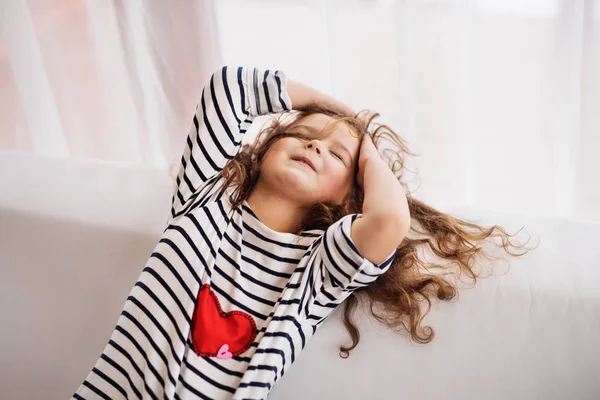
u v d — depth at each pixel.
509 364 0.87
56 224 1.07
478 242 1.00
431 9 1.10
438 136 1.20
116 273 1.02
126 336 0.91
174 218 1.01
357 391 0.88
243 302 0.93
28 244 1.06
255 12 1.22
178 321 0.90
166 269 0.94
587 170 1.15
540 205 1.24
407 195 1.08
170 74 1.29
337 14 1.14
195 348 0.89
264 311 0.93
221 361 0.89
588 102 1.09
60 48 1.35
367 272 0.90
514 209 1.26
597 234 0.99
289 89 1.07
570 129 1.16
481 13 1.10
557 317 0.89
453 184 1.23
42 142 1.45
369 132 1.14
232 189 1.02
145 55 1.28
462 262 0.96
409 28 1.11
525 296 0.91
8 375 0.98
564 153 1.19
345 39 1.17
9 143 1.50
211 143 1.01
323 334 0.93
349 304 0.95
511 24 1.10
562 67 1.10
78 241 1.05
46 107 1.42
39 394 0.97
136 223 1.06
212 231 0.97
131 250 1.03
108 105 1.39
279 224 1.01
